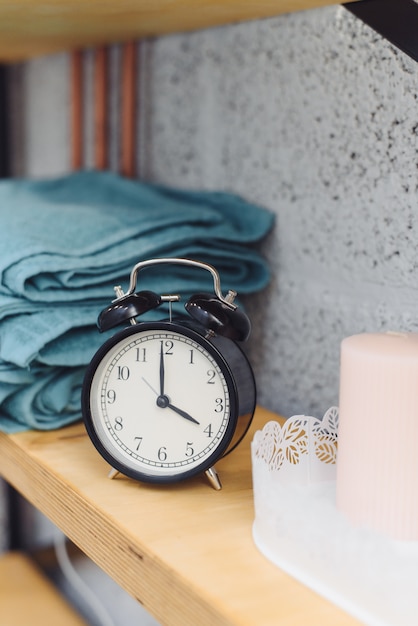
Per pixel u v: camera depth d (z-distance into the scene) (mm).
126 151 1061
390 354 513
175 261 636
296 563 494
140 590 539
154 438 631
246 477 660
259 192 866
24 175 1328
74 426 778
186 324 631
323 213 782
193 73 948
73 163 1158
